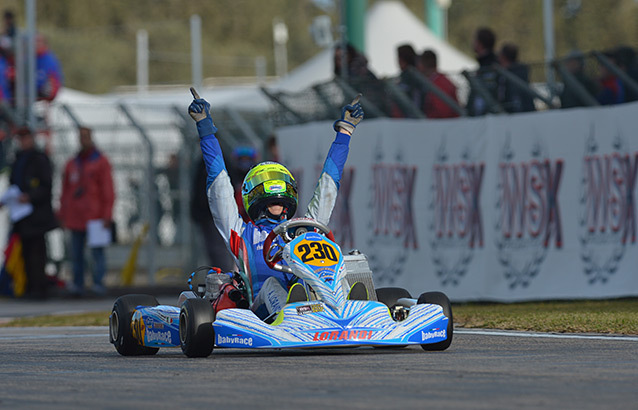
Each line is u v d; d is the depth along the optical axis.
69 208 62.62
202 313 25.31
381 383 19.88
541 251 46.84
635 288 44.41
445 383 19.75
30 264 62.00
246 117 68.12
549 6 79.94
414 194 49.41
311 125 52.19
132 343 28.48
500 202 47.75
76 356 28.25
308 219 27.00
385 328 24.47
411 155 49.50
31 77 70.81
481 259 48.06
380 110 51.41
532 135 47.12
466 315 38.12
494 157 47.91
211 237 53.09
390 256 49.94
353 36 66.88
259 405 17.59
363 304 25.06
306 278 25.16
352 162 51.00
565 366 22.36
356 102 30.12
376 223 50.22
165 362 25.00
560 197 46.47
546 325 33.12
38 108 72.44
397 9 96.12
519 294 47.22
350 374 21.33
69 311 52.16
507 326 33.91
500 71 48.75
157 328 27.27
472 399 17.73
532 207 47.06
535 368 22.03
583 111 46.00
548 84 48.38
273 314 25.56
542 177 46.88
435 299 26.42
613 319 33.66
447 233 48.88
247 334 24.33
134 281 73.12
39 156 62.66
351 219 51.00
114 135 72.81
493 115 48.06
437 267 49.00
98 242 62.22
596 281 45.59
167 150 71.75
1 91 74.38
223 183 28.39
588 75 46.91
